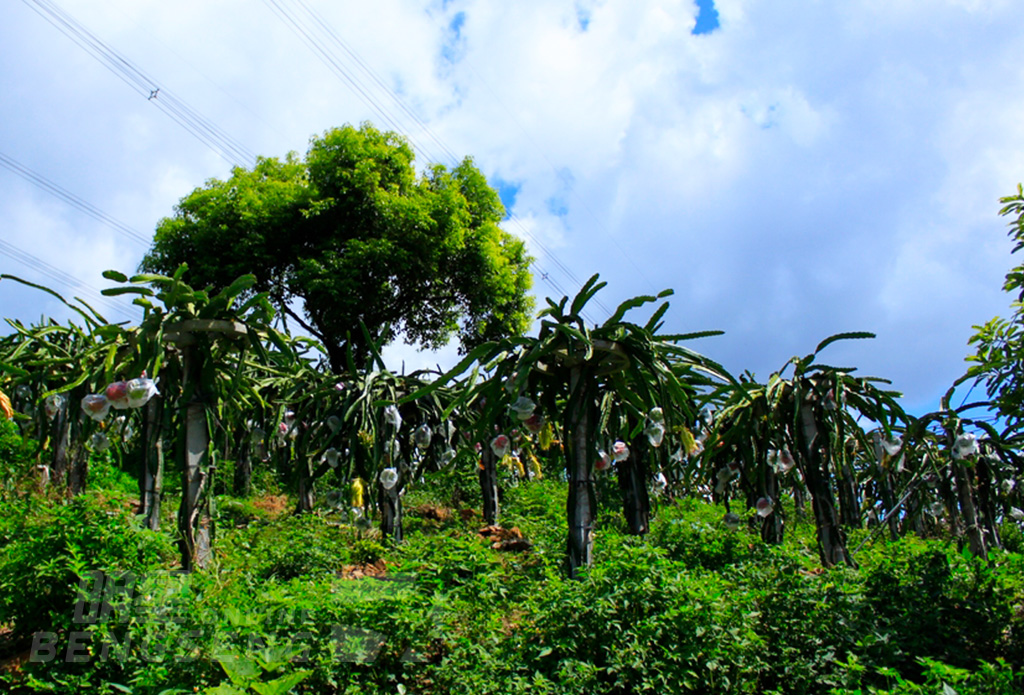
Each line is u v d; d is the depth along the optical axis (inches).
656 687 146.6
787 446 278.4
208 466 227.8
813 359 260.4
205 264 556.4
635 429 244.7
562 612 161.8
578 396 220.1
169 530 216.2
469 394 224.1
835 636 169.0
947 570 195.8
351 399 288.8
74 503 167.3
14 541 178.1
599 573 169.8
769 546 234.8
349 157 588.7
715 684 153.3
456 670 153.9
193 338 228.1
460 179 647.8
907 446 275.6
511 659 158.9
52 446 312.7
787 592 180.5
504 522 334.3
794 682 156.9
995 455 266.2
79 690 142.2
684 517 326.3
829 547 248.7
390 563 254.7
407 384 313.4
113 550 160.4
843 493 288.7
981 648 178.1
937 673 139.1
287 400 303.3
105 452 399.2
